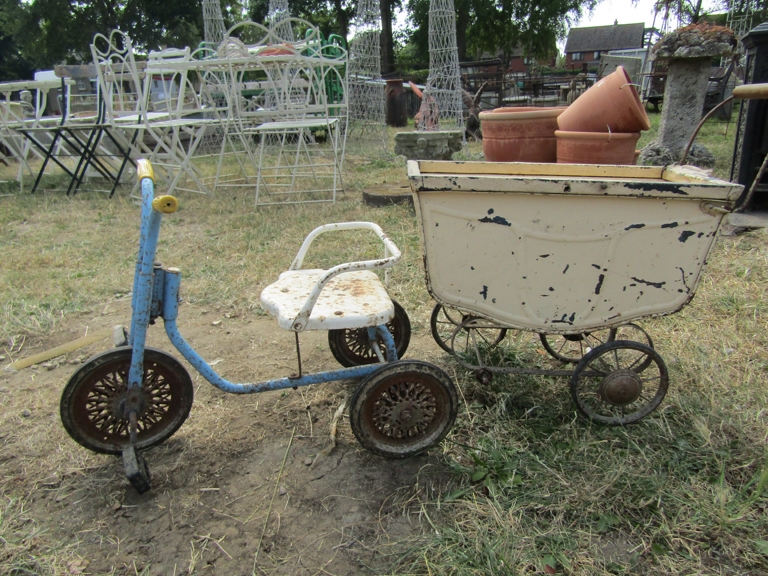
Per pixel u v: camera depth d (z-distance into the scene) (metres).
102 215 6.06
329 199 6.37
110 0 28.80
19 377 2.90
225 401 2.61
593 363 2.51
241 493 2.05
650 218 1.94
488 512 1.88
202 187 6.63
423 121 9.46
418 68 32.75
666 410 2.39
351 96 10.91
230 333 3.33
